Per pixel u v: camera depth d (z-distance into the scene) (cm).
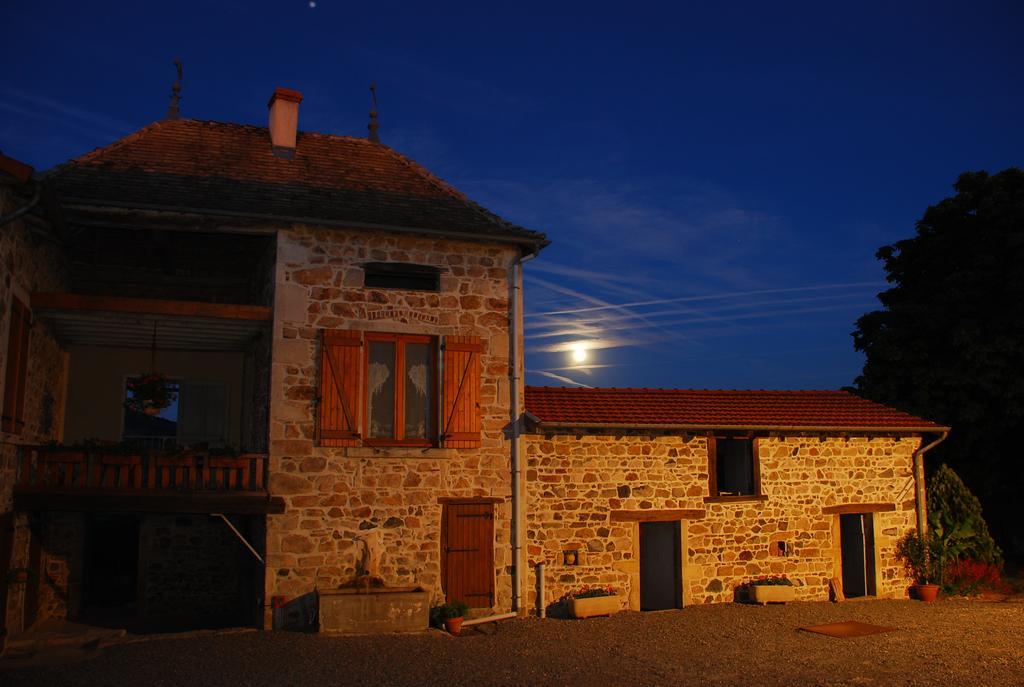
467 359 1192
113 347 1314
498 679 853
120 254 1303
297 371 1120
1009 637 1069
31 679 812
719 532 1303
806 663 930
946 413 1786
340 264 1156
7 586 970
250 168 1227
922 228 2019
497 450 1199
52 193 920
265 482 1102
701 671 895
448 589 1152
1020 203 1798
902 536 1421
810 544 1352
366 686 814
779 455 1356
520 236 1207
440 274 1206
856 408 1490
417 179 1320
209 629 1104
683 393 1448
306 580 1091
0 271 879
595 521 1238
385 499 1138
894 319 1939
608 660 941
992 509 1861
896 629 1120
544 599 1196
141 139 1225
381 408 1158
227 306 1111
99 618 1222
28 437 1067
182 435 1333
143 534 1261
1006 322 1720
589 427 1222
